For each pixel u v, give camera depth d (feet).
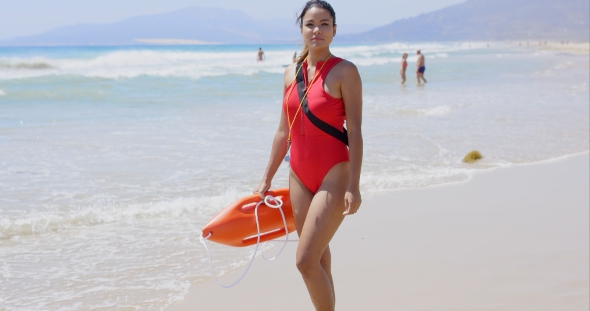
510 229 17.63
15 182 21.71
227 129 34.53
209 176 23.35
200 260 15.05
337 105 9.82
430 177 23.95
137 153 27.30
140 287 13.28
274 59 132.57
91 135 31.60
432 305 12.47
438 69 105.60
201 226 17.63
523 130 35.37
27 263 14.49
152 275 13.98
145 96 52.03
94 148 28.19
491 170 25.46
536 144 31.24
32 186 21.24
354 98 9.73
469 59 153.99
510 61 140.77
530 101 50.78
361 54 172.96
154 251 15.52
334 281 13.75
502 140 32.19
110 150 27.84
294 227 10.87
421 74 71.97
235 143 30.19
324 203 9.62
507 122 38.40
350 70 9.69
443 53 212.64
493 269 14.52
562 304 12.55
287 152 10.96
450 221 18.40
